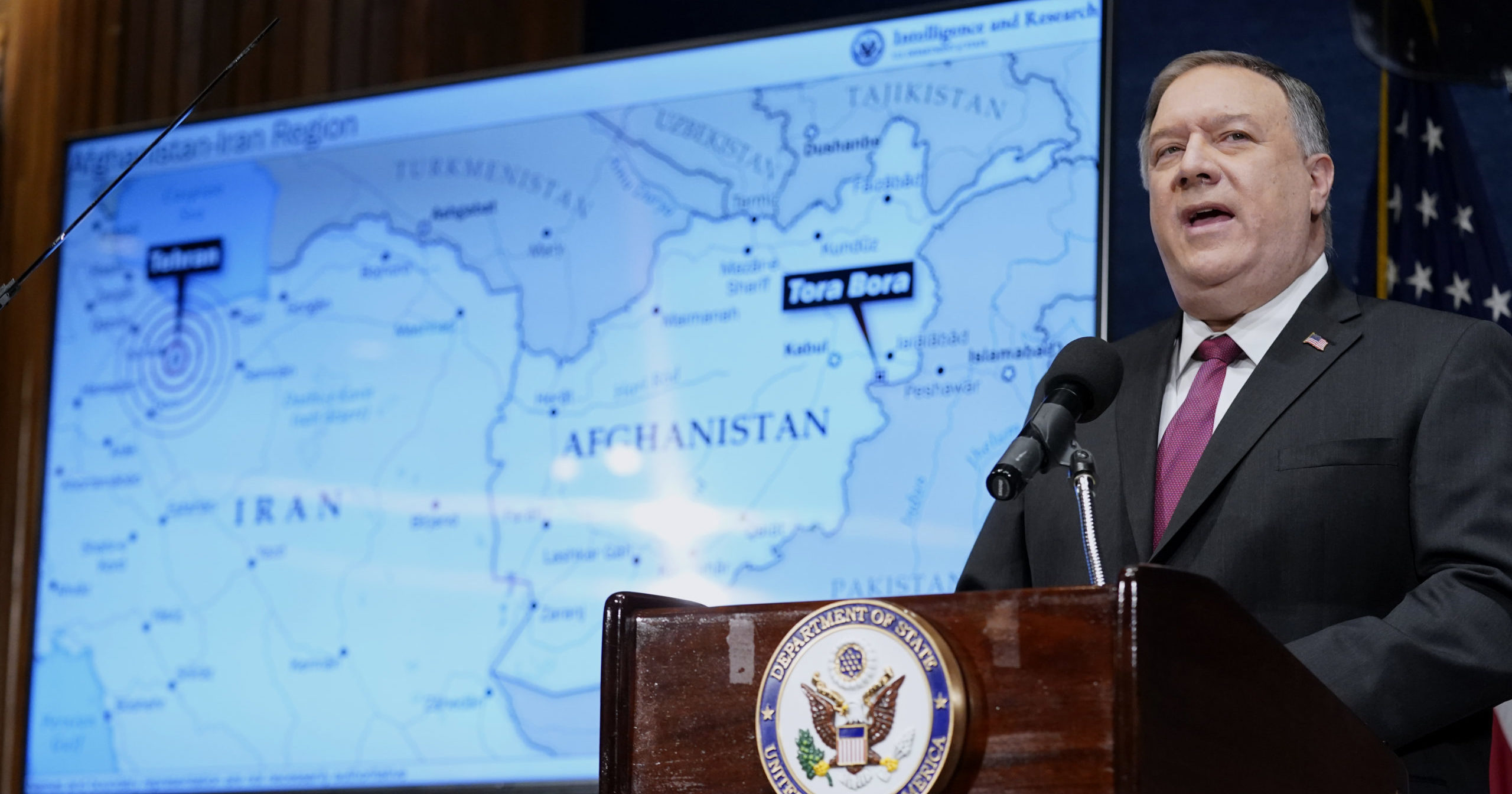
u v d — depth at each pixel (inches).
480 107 155.3
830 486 137.2
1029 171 137.9
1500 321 149.6
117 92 180.1
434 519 147.2
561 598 142.1
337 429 152.1
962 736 50.0
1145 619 48.6
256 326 157.2
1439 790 74.5
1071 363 66.3
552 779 138.4
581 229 149.6
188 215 162.2
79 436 159.8
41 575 156.9
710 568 138.8
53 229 169.2
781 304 142.3
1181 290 90.6
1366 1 157.3
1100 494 86.6
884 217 141.0
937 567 132.8
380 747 143.3
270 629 148.6
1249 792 50.9
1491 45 154.6
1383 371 82.0
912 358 137.3
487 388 148.9
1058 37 139.5
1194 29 162.1
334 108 159.9
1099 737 48.9
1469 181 152.5
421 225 154.6
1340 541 79.0
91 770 150.4
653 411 143.6
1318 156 91.8
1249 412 83.3
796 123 145.4
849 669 51.9
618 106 151.0
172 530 154.3
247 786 145.5
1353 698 66.6
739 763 54.7
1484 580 70.7
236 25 181.0
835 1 176.1
